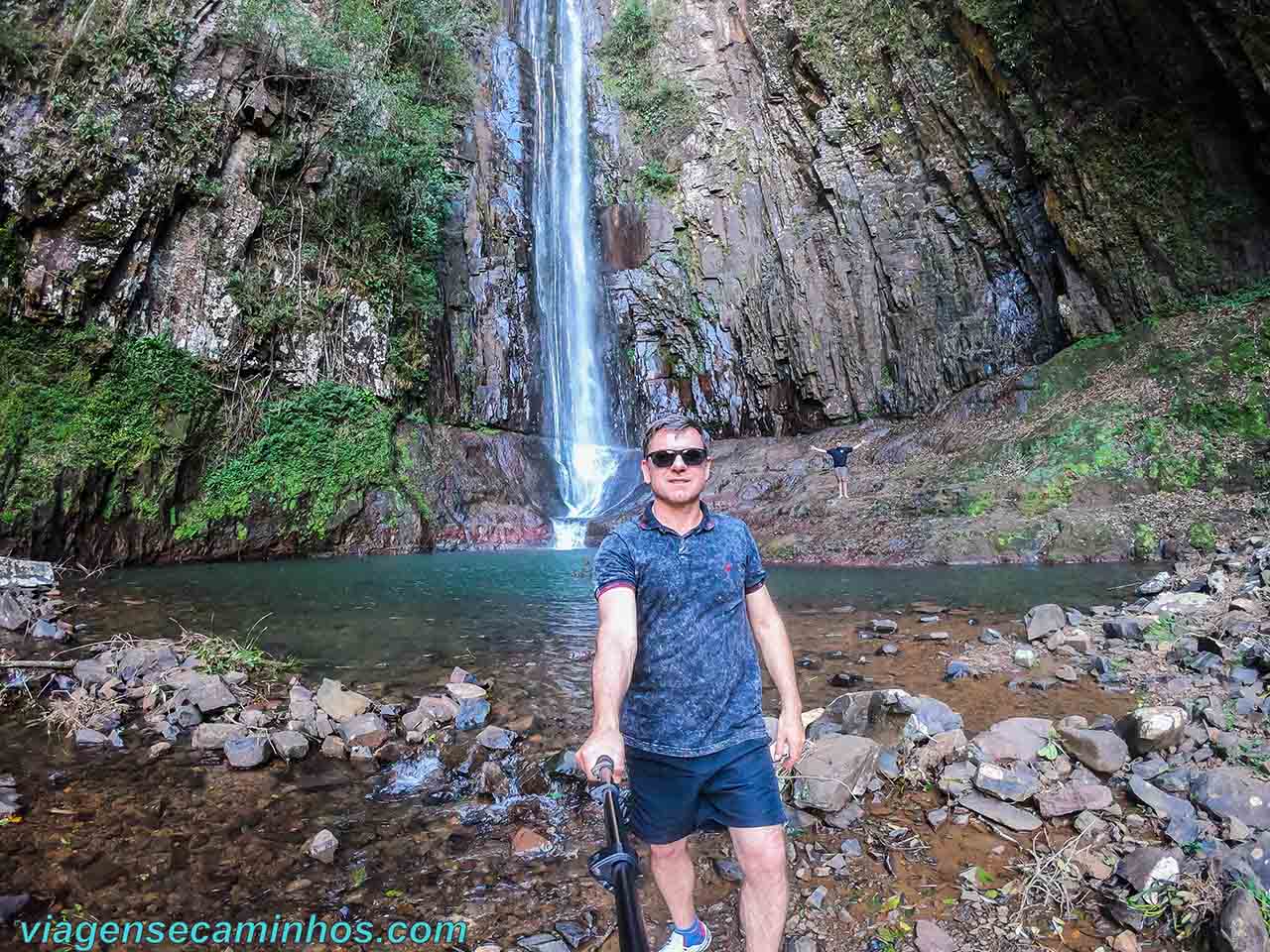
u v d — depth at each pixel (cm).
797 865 284
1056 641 572
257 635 709
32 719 461
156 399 1323
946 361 1817
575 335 2297
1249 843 256
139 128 1327
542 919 258
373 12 1862
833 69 2027
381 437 1652
